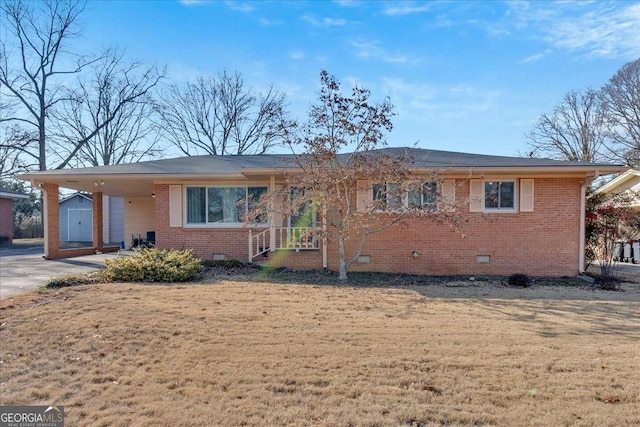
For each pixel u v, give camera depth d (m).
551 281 10.65
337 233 11.19
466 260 11.80
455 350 4.71
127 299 7.31
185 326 5.62
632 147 28.81
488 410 3.29
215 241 12.66
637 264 14.91
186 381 3.84
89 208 27.47
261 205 10.69
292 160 10.95
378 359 4.42
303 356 4.50
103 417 3.17
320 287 9.09
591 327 5.77
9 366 4.25
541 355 4.55
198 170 12.42
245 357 4.46
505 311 6.80
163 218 12.66
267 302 7.28
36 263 13.20
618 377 3.95
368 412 3.26
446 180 11.76
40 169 28.94
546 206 11.73
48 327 5.54
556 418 3.16
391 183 10.28
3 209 24.22
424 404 3.39
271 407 3.34
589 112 30.67
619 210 11.82
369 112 9.84
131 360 4.39
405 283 10.03
